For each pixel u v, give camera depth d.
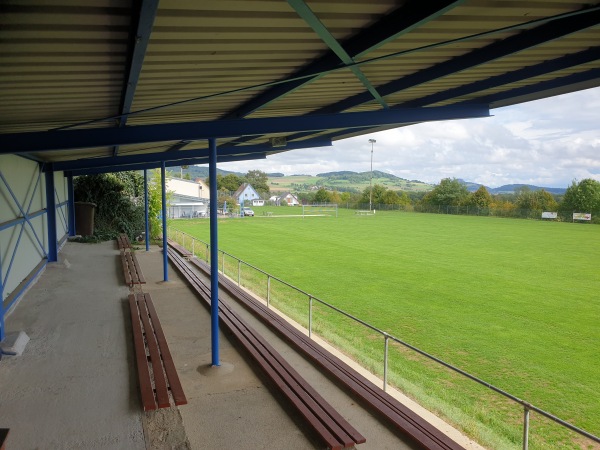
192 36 2.77
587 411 6.78
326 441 4.32
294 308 11.81
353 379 6.04
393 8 2.71
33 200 11.05
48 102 4.09
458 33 3.40
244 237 30.97
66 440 4.33
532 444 5.71
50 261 12.86
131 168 15.19
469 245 27.23
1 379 5.63
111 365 6.06
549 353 9.19
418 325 10.88
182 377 6.00
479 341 9.84
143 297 9.36
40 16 2.18
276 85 4.40
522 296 14.20
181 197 56.22
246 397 5.41
